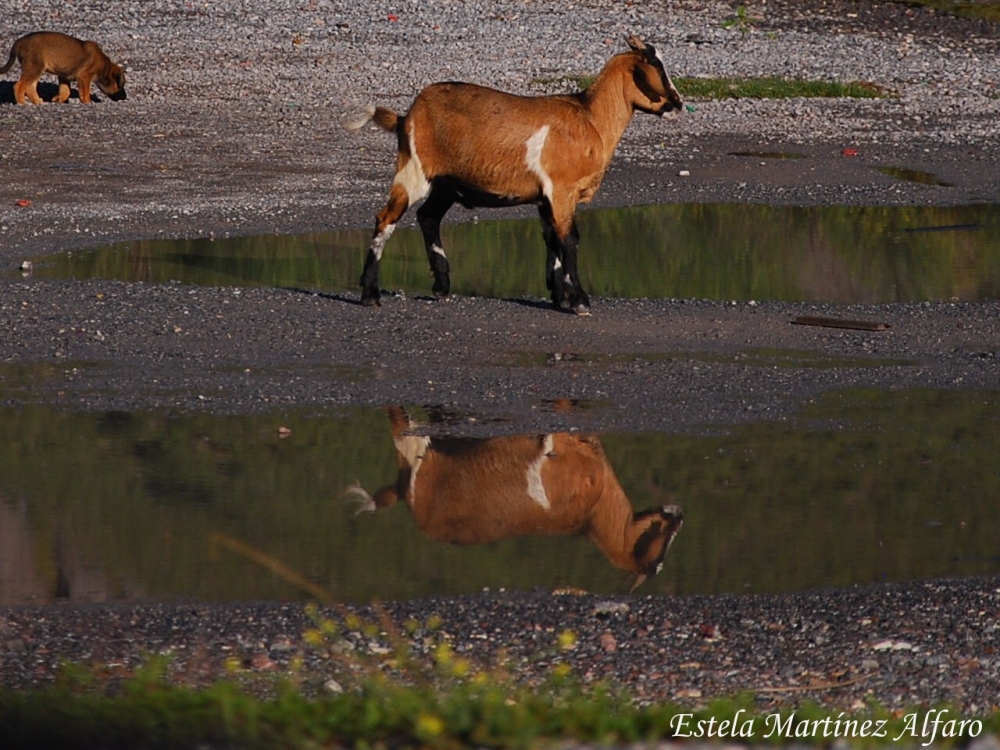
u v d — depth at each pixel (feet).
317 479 110.63
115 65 310.45
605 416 125.80
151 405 127.13
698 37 400.47
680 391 133.39
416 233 212.02
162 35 386.93
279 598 89.10
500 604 88.63
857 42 399.44
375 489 108.88
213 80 335.06
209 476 110.63
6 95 316.60
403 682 74.84
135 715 64.69
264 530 100.37
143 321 153.07
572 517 104.53
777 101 325.62
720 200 236.43
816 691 75.87
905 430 123.24
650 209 230.27
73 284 169.07
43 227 203.51
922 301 172.55
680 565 95.66
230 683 71.00
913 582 92.63
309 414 125.39
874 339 152.66
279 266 186.09
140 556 95.25
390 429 121.90
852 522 102.83
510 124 153.69
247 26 400.47
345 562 95.35
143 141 269.64
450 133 155.22
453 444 118.32
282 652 80.18
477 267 189.57
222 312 157.69
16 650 79.77
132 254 190.29
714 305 167.32
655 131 290.76
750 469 113.60
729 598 90.02
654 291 177.37
